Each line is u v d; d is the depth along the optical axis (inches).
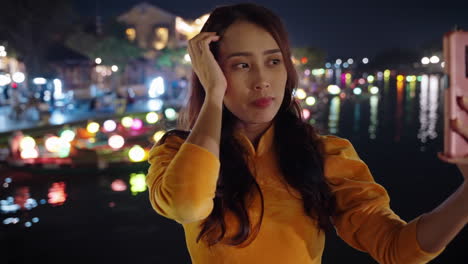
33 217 289.3
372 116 885.8
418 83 2573.8
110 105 1017.5
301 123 59.9
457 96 35.3
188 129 67.4
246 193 53.8
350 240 55.9
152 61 1568.7
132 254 229.3
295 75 58.8
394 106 1096.8
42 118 758.5
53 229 266.7
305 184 54.8
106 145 487.5
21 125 701.9
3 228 269.4
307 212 54.8
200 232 54.2
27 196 334.0
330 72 4303.6
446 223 45.1
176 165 49.1
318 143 59.7
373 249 52.4
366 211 54.2
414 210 299.0
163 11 1609.3
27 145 425.1
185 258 223.6
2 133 615.2
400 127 729.6
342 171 57.7
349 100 1300.4
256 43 54.3
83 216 289.3
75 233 259.8
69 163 386.0
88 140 545.0
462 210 44.0
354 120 825.5
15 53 1147.9
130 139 543.2
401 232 49.3
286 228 53.6
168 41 1621.6
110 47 1288.1
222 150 56.5
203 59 53.1
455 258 220.4
